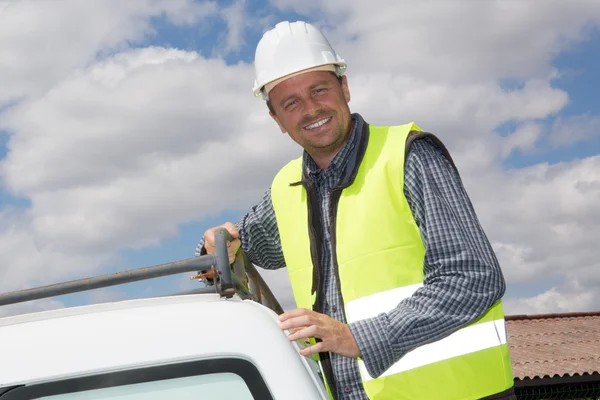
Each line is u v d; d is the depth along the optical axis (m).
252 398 1.59
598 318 16.33
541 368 12.21
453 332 2.21
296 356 1.63
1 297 1.76
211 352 1.60
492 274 2.21
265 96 2.66
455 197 2.31
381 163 2.39
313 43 2.54
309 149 2.50
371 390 2.29
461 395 2.25
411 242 2.37
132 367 1.59
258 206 2.91
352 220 2.41
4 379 1.58
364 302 2.35
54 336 1.62
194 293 1.88
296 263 2.63
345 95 2.67
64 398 1.58
